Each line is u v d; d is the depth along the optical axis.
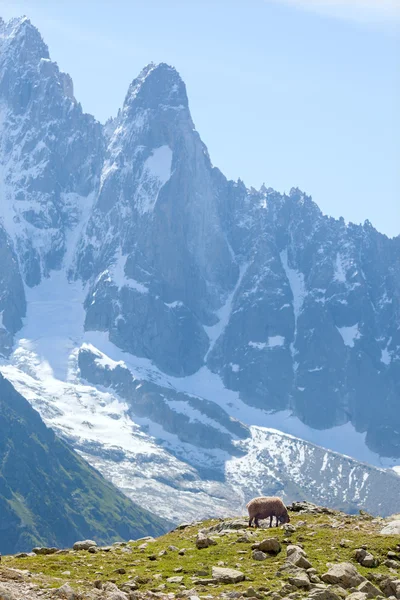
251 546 66.62
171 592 57.06
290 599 55.59
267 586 58.28
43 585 53.59
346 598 55.94
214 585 59.00
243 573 61.06
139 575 60.75
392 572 61.84
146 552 68.44
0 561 63.84
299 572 60.56
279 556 64.81
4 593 49.16
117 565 63.78
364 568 62.53
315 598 55.09
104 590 54.88
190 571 62.06
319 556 64.12
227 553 65.94
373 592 57.66
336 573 59.62
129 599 53.59
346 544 66.19
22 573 56.72
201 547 68.19
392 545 65.62
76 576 60.03
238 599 55.34
